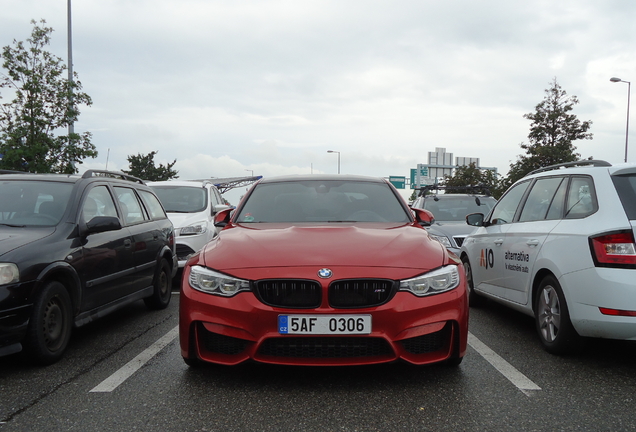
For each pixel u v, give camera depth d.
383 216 5.03
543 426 3.07
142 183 7.28
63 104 17.31
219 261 3.82
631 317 3.79
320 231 4.32
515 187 6.23
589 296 4.02
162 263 6.92
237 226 4.77
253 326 3.57
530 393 3.62
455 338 3.76
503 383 3.82
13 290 3.98
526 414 3.25
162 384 3.81
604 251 3.96
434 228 9.31
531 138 36.09
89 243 5.01
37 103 16.70
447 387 3.73
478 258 6.67
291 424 3.11
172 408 3.35
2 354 3.90
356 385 3.77
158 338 5.24
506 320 6.11
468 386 3.75
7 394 3.62
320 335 3.54
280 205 5.17
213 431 3.01
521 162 36.00
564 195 4.81
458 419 3.17
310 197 5.28
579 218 4.38
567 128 35.31
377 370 4.11
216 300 3.67
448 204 10.75
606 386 3.77
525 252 5.12
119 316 6.43
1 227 4.68
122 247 5.68
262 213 5.07
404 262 3.74
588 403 3.43
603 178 4.32
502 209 6.36
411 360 3.61
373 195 5.37
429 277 3.69
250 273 3.65
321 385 3.77
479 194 11.48
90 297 4.95
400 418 3.19
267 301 3.60
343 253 3.80
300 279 3.58
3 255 4.06
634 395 3.58
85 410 3.32
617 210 4.02
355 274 3.59
